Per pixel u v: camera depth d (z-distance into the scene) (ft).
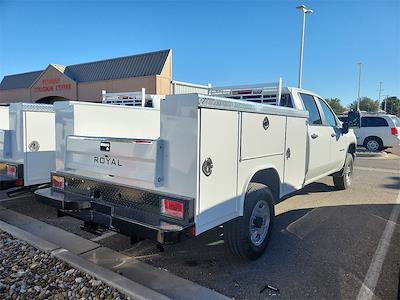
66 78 108.78
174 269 12.42
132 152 10.75
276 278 11.84
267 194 12.90
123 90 94.84
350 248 14.51
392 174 34.42
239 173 11.45
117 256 13.39
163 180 10.23
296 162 15.60
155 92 88.89
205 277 11.86
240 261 12.98
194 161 9.64
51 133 17.61
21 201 20.98
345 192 25.27
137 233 10.11
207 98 9.75
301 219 18.47
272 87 17.72
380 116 58.34
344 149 24.11
